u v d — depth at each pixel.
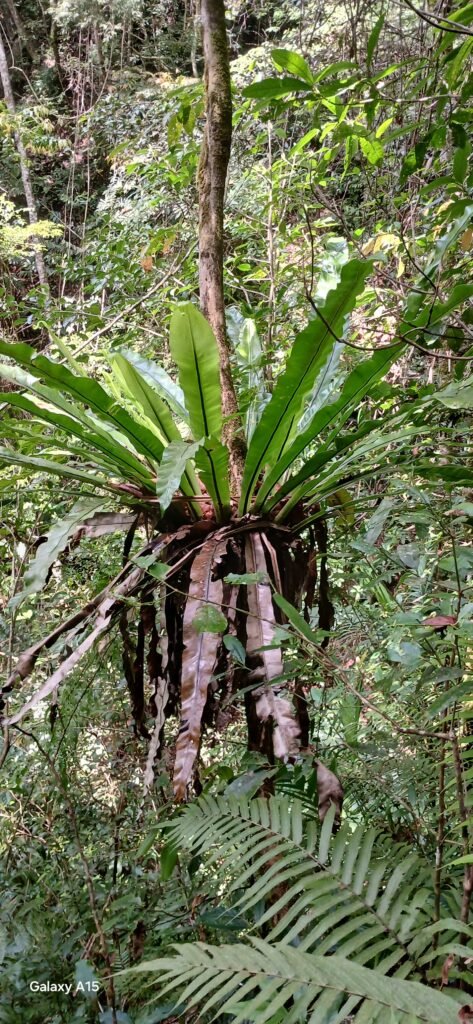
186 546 1.41
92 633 1.28
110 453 1.36
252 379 1.96
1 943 1.44
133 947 1.38
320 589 1.60
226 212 3.35
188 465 1.38
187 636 1.22
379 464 1.56
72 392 1.23
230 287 3.21
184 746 1.13
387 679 1.09
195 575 1.26
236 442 1.57
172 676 1.44
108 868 1.74
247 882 1.35
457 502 1.28
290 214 3.54
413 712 1.35
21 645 2.13
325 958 0.82
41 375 1.20
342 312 1.13
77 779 1.80
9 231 4.67
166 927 1.46
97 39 8.95
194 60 8.59
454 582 1.01
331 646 1.61
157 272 3.66
